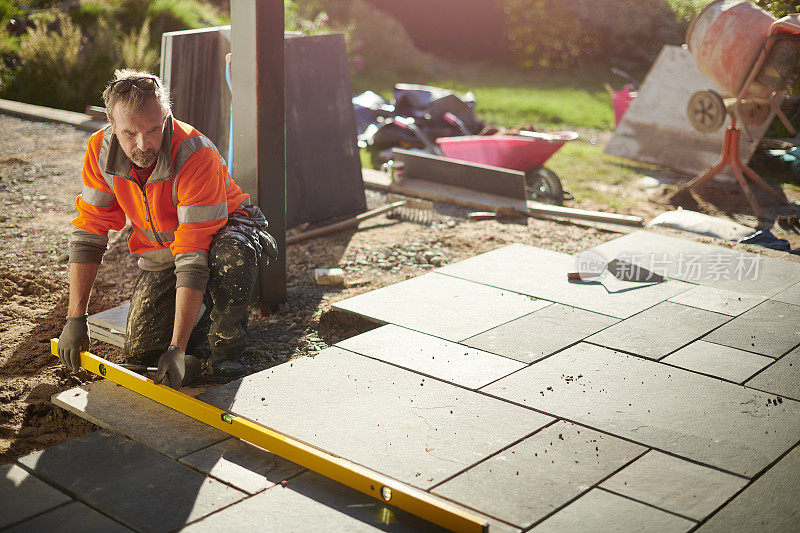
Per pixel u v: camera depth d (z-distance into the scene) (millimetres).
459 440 3334
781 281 5355
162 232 3688
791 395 3797
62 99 11500
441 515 2678
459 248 6168
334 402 3637
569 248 6129
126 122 3273
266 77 4469
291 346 4426
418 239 6391
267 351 4344
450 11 21812
